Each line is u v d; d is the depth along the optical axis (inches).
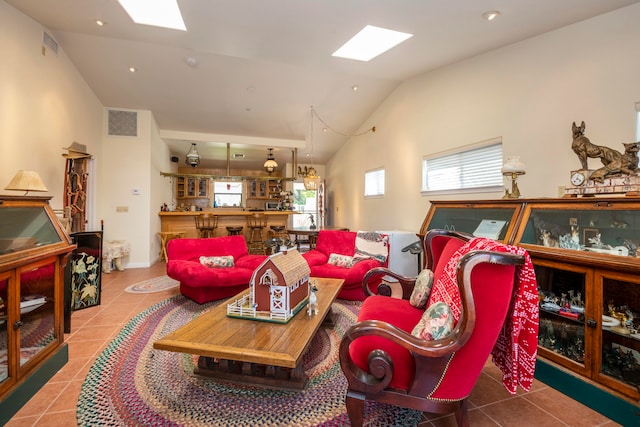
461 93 155.3
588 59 102.9
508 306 50.5
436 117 172.9
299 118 252.4
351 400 55.5
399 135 208.2
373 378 55.3
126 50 160.2
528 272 51.6
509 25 110.1
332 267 147.9
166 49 161.8
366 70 159.9
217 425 63.1
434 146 174.6
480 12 101.4
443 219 127.3
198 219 266.7
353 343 63.7
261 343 66.8
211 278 132.6
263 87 203.6
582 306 74.5
